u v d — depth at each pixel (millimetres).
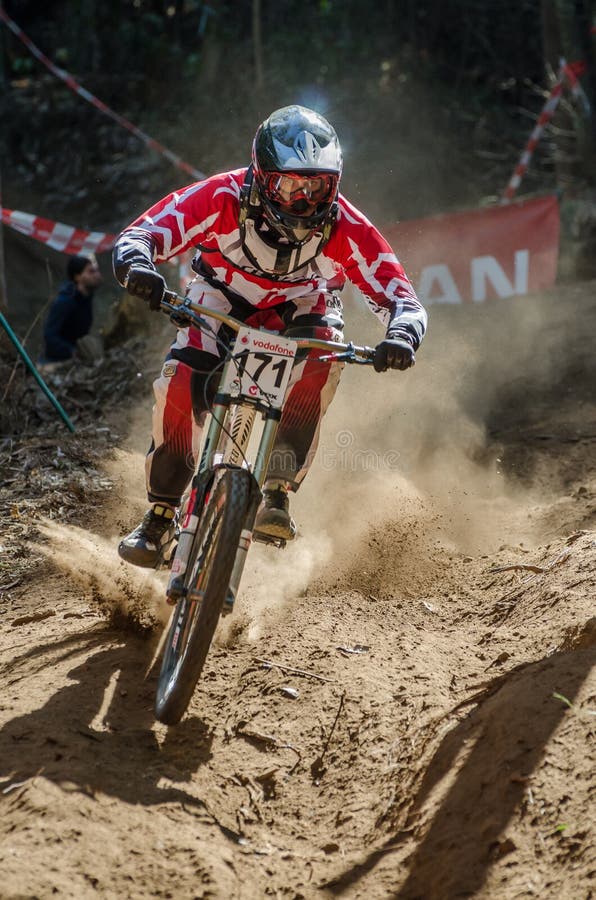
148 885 5387
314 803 6488
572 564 8977
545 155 34250
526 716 6094
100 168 38188
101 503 12227
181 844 5770
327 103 36594
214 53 38719
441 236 20234
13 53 44031
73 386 17438
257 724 7141
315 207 7109
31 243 33812
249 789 6566
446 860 5461
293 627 8594
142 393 17297
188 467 7793
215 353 7555
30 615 9227
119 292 32781
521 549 10398
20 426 15164
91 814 5828
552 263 19875
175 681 6566
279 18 39688
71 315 20953
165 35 41844
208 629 6383
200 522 6980
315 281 7812
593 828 5176
